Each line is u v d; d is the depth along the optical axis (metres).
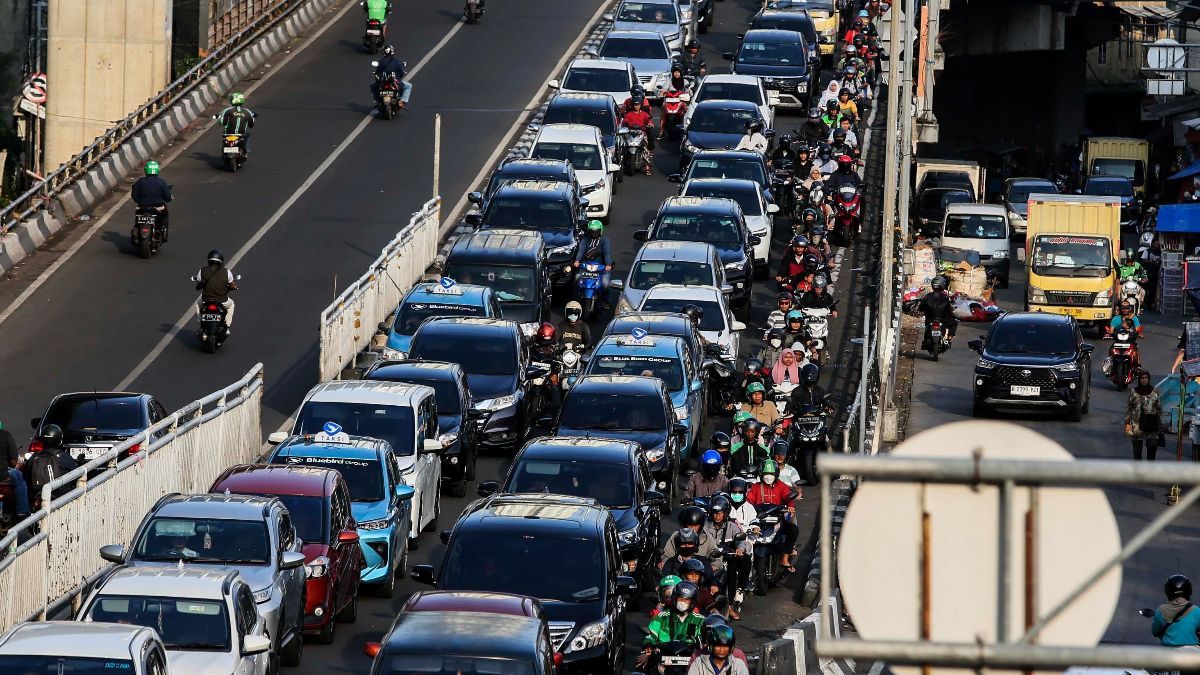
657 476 82.81
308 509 64.12
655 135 177.88
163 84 180.12
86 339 108.94
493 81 184.25
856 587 14.30
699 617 57.44
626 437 84.12
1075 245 148.75
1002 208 170.38
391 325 103.31
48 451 71.19
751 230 135.50
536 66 191.12
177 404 97.81
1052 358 113.31
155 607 50.53
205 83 174.00
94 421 81.50
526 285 112.31
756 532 72.25
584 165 144.62
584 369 95.69
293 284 122.50
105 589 51.22
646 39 188.25
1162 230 166.25
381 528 69.19
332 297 120.50
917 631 14.18
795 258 126.44
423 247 127.12
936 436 14.82
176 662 49.16
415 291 105.12
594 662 56.84
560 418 85.69
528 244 115.50
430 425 80.81
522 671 45.25
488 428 92.56
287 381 103.75
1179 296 159.88
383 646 46.00
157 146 156.88
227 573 52.81
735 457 78.12
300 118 168.50
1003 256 166.38
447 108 173.88
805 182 151.50
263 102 174.38
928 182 194.50
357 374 105.62
